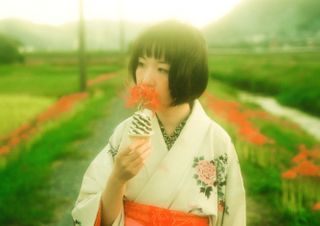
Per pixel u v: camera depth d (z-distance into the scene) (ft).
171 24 6.82
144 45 6.82
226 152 7.22
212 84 151.02
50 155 34.01
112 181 6.32
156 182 6.89
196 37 6.82
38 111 74.84
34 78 165.37
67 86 129.59
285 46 492.13
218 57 319.06
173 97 6.84
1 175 28.37
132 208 6.92
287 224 21.24
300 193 22.85
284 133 51.39
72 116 58.70
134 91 6.38
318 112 94.53
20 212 21.38
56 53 318.04
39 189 25.62
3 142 43.50
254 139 33.17
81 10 102.83
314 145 46.24
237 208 7.29
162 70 6.76
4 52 284.61
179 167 6.93
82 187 7.15
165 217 6.81
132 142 6.17
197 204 6.88
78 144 40.19
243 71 181.57
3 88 126.72
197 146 7.06
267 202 23.77
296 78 143.33
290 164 33.09
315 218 21.35
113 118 58.80
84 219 6.73
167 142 7.07
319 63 189.98
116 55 271.49
